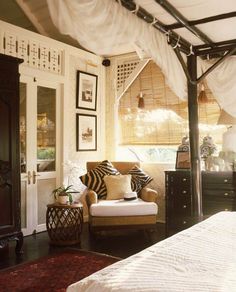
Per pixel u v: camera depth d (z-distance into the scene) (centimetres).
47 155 476
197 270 130
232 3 238
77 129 520
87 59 538
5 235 350
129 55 550
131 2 230
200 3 238
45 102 472
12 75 359
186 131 500
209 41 316
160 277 122
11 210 358
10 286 281
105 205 423
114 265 143
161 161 539
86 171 530
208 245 162
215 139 476
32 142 452
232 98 385
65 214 401
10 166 357
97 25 211
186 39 314
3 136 351
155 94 529
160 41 280
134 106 550
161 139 523
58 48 484
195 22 271
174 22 271
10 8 483
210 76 384
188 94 337
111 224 420
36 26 488
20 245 367
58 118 491
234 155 425
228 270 130
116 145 568
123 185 469
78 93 520
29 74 443
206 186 420
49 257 356
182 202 438
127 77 555
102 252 375
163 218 521
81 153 531
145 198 450
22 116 441
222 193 411
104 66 568
